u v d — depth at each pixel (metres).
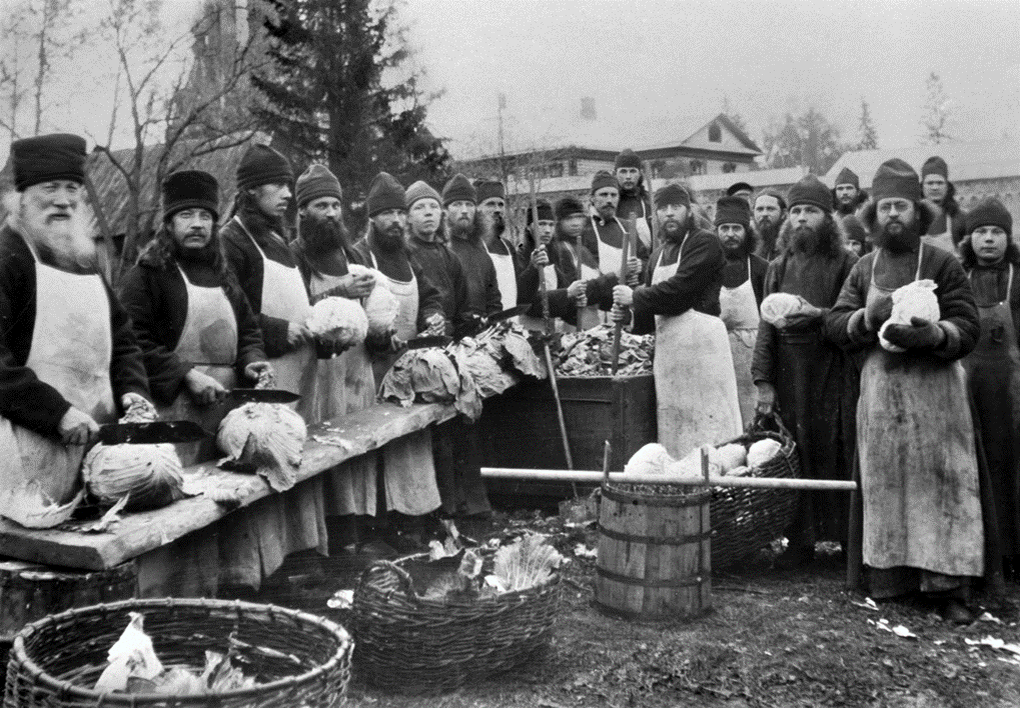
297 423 4.47
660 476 4.77
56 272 3.83
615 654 4.26
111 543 3.43
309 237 5.80
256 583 4.43
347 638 2.94
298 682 2.61
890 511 5.09
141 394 4.12
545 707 3.74
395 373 5.97
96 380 3.96
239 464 4.34
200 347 4.74
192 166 20.66
